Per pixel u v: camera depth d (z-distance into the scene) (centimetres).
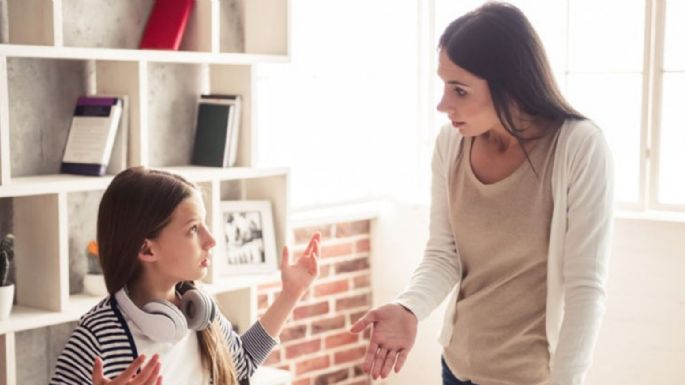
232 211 346
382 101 460
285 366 415
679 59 373
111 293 199
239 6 361
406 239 440
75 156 307
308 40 421
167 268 201
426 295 233
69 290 319
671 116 376
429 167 458
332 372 436
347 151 445
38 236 294
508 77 210
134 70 305
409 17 455
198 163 346
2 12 294
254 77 340
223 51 358
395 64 460
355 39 444
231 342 217
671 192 379
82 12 317
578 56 398
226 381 210
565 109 216
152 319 194
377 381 450
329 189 438
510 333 228
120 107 305
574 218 212
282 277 228
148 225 197
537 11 407
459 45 212
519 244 222
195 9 331
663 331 366
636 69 384
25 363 310
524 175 219
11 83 299
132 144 309
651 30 377
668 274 363
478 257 231
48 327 315
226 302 354
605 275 212
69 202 318
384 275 449
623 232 372
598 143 211
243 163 345
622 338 375
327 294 431
